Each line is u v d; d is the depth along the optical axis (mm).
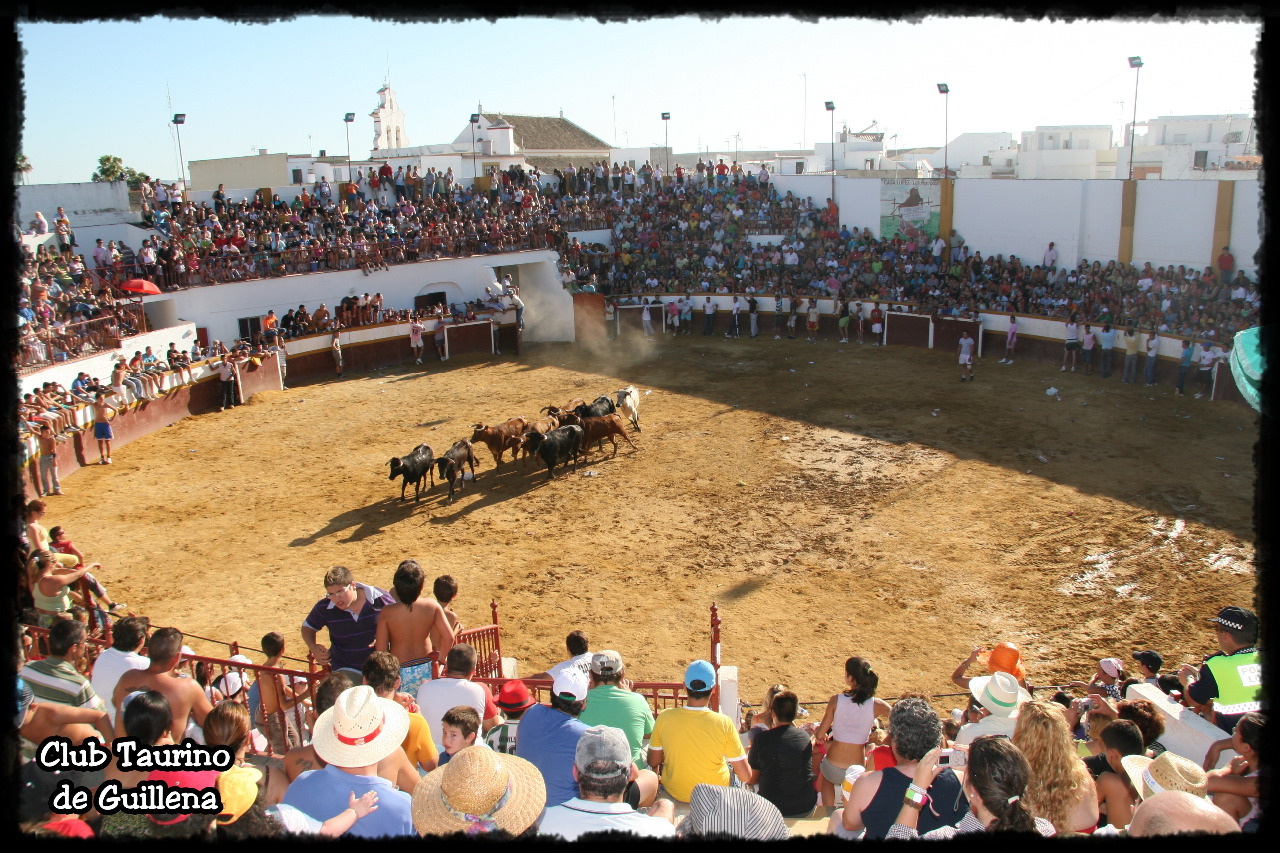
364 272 32656
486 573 15562
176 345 26328
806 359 32188
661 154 66312
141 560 16156
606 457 22141
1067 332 28453
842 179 38625
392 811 4691
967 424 23484
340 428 24703
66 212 29719
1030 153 47969
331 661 8250
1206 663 7684
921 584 14758
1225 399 24297
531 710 6270
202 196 35781
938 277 34000
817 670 12203
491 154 50312
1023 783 4059
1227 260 26172
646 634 13273
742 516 18016
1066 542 16156
